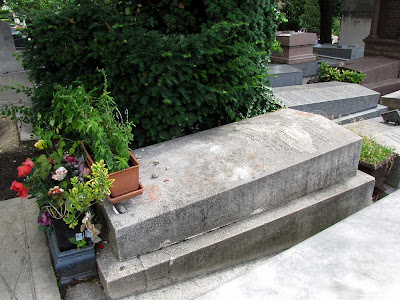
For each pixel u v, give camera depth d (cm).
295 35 980
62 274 274
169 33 428
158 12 427
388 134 514
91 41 380
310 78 1035
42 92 397
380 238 253
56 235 268
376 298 199
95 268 283
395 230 262
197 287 282
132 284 262
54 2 414
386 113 587
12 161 470
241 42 404
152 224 266
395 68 928
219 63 400
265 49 475
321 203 352
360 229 265
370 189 394
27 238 327
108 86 369
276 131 380
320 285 210
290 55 995
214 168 321
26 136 530
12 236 329
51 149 484
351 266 225
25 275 285
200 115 406
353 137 383
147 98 371
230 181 306
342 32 1762
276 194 333
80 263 272
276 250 336
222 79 402
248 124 407
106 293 263
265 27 457
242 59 386
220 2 396
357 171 404
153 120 380
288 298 202
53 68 408
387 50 990
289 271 223
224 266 305
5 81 645
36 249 313
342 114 660
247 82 422
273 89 672
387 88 884
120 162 257
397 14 959
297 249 244
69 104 279
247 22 402
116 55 356
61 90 308
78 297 269
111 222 259
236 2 409
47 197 262
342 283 211
